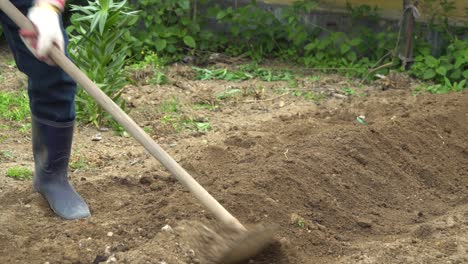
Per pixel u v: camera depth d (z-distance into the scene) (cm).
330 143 468
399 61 664
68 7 700
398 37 660
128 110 539
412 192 453
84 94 525
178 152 481
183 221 385
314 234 394
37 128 402
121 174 448
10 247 374
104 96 349
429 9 679
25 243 378
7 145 494
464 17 678
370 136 481
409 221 424
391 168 463
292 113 562
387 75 645
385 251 380
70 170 460
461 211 420
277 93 607
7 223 392
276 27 698
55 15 354
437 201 449
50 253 371
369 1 696
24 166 464
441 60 643
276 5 710
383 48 675
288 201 415
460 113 537
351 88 625
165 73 633
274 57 700
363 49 684
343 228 409
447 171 477
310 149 461
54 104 397
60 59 351
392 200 443
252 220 397
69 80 394
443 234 397
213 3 719
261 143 482
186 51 697
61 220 401
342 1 695
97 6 522
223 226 352
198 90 604
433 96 579
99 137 511
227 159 455
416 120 513
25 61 385
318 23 701
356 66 662
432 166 477
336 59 675
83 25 530
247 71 657
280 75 649
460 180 472
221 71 643
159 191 425
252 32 698
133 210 405
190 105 575
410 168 470
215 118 555
